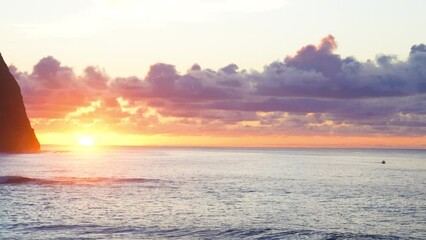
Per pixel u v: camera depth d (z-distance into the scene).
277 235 43.25
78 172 117.94
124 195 69.19
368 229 46.72
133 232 43.69
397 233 45.00
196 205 60.41
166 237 41.94
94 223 47.50
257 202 63.91
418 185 90.19
